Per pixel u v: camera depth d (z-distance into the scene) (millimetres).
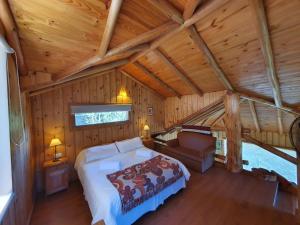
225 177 3496
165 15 1833
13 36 1288
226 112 3824
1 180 1521
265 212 2361
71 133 3553
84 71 3068
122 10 1536
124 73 4418
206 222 2197
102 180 2375
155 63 3758
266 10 1861
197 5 1851
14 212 1630
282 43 2182
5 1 992
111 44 1954
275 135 5430
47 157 3240
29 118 2711
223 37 2436
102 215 1903
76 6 1247
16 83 1734
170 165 2832
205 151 3787
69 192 3061
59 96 3389
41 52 1739
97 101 3963
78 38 1655
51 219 2344
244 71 3010
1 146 1504
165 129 5594
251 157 6336
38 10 1191
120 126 4441
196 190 2996
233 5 1923
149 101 5160
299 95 3125
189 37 2641
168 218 2297
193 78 3861
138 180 2348
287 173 5188
